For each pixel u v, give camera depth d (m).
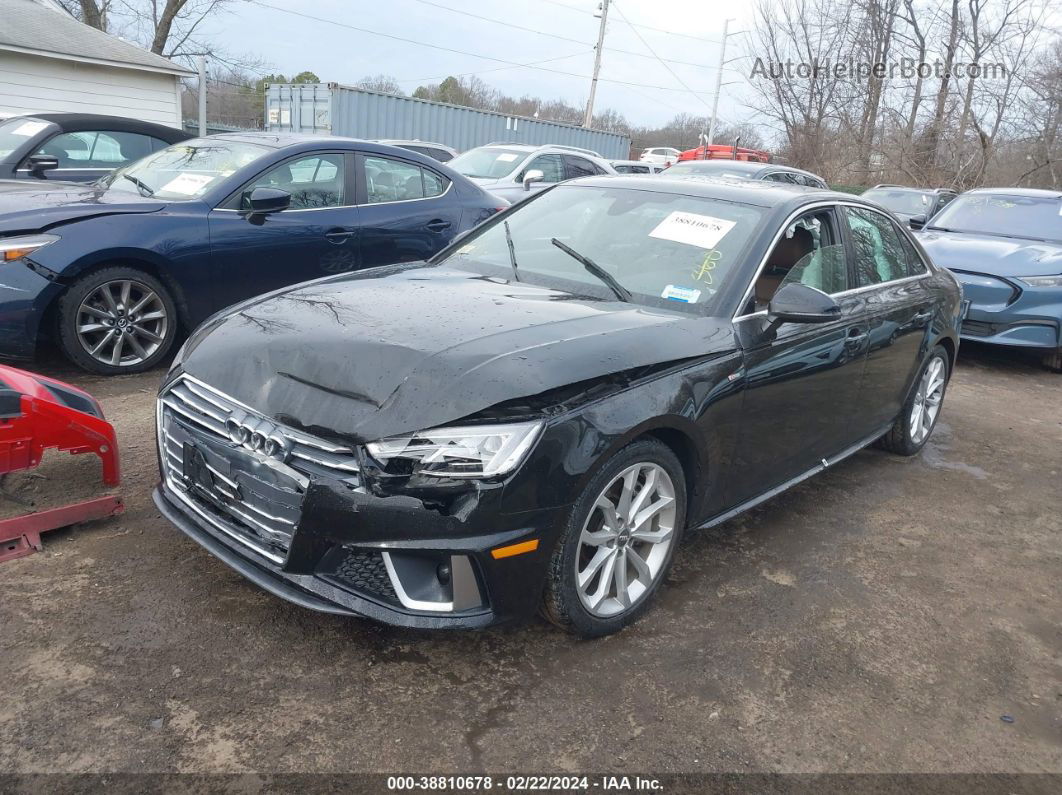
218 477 2.78
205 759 2.29
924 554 4.04
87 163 7.93
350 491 2.47
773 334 3.48
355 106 20.12
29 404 3.18
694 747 2.53
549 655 2.90
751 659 3.00
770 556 3.85
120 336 5.40
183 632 2.82
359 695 2.61
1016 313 7.86
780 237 3.71
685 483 3.22
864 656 3.10
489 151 12.97
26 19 17.69
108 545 3.33
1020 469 5.45
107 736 2.34
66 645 2.70
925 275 5.19
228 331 3.05
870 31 26.14
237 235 5.72
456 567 2.52
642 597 3.10
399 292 3.35
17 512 3.52
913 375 5.04
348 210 6.34
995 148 25.61
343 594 2.54
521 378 2.59
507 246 4.02
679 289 3.49
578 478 2.63
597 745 2.49
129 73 18.39
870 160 26.80
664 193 4.06
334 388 2.61
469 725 2.53
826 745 2.60
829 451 4.31
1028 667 3.14
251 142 6.29
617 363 2.83
